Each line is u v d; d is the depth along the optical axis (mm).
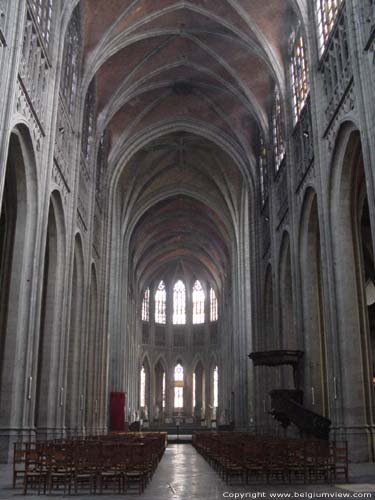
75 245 28672
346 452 13000
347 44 18641
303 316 24812
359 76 16359
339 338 18953
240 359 48250
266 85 34562
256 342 37062
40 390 22391
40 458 11539
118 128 39781
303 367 24266
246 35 30469
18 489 11969
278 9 28594
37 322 18672
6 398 17266
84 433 28469
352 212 19859
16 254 18531
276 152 32812
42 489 12000
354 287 19094
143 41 32656
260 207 38375
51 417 22266
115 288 46688
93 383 33438
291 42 28453
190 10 30766
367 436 17547
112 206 39375
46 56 20391
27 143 18281
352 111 17703
